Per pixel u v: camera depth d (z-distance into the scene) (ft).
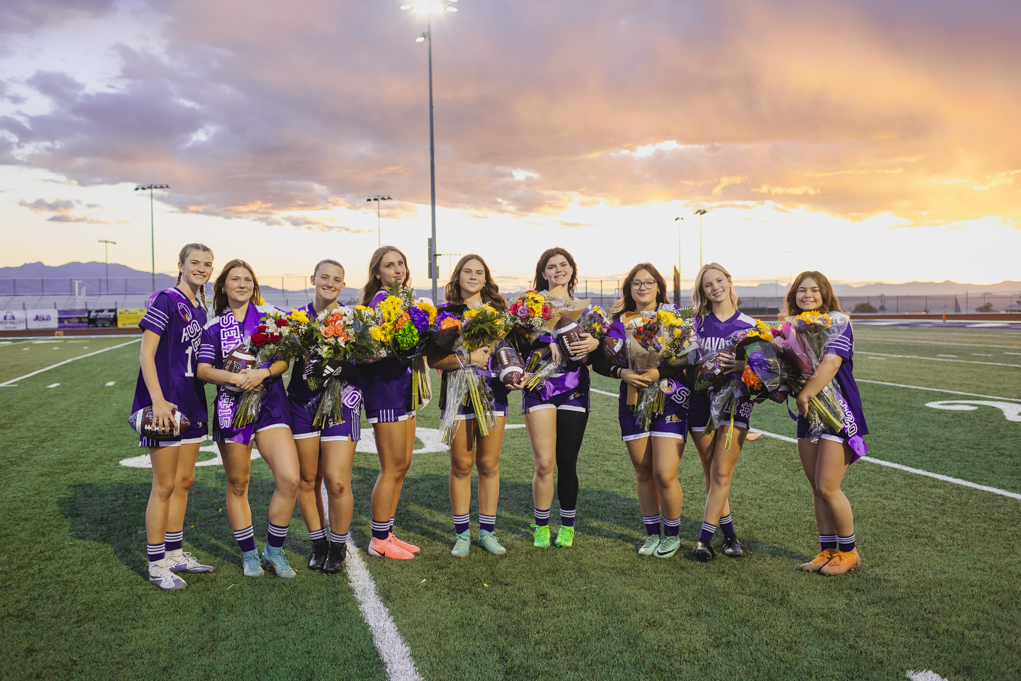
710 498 12.02
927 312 169.58
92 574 11.64
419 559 12.28
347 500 11.57
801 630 9.37
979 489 16.42
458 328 11.63
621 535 13.53
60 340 89.61
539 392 12.46
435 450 21.67
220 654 8.89
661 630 9.43
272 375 11.07
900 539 13.00
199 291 11.62
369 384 11.94
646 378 11.73
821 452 11.09
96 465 19.92
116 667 8.58
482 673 8.39
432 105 77.10
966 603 10.19
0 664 8.66
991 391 32.55
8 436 24.39
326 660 8.72
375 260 12.64
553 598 10.50
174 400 10.87
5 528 14.20
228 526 14.26
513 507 15.60
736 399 11.51
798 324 10.95
